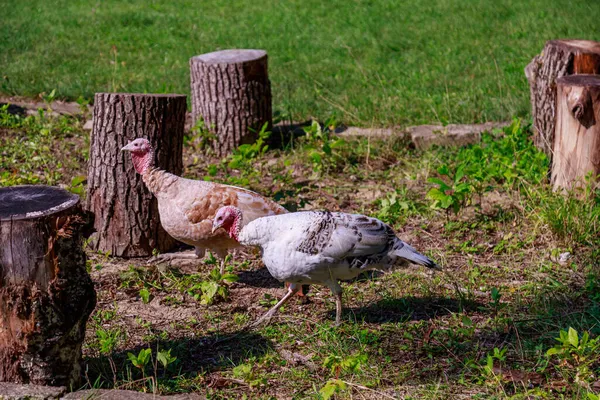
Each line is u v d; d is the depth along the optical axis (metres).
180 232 6.45
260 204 6.40
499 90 12.00
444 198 7.52
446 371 5.16
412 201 8.33
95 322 5.89
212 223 6.28
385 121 11.01
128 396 4.51
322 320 5.97
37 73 13.45
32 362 4.54
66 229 4.46
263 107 10.11
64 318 4.54
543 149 9.18
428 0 19.41
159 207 6.53
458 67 14.00
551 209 7.42
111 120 7.06
